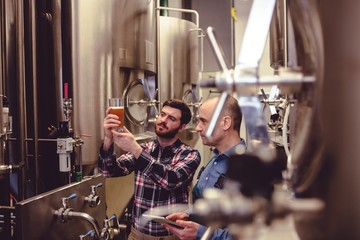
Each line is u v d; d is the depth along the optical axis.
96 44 1.91
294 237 0.55
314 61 0.53
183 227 1.40
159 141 2.19
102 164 1.91
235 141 1.65
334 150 0.47
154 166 1.81
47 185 1.90
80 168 1.68
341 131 0.45
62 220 1.26
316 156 0.53
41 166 1.88
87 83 1.89
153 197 2.07
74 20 1.86
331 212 0.48
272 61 1.57
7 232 1.26
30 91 1.80
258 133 0.54
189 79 3.33
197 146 4.01
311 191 0.55
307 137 0.58
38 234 1.15
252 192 0.46
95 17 1.90
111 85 1.98
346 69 0.44
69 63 1.88
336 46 0.46
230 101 1.63
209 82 0.57
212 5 4.56
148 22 2.31
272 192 0.47
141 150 1.79
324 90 0.50
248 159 0.46
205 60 4.57
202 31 3.54
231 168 0.47
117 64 2.01
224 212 0.44
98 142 1.93
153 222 2.04
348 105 0.44
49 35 1.88
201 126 1.69
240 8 4.25
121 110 1.76
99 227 1.44
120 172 2.01
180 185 1.94
